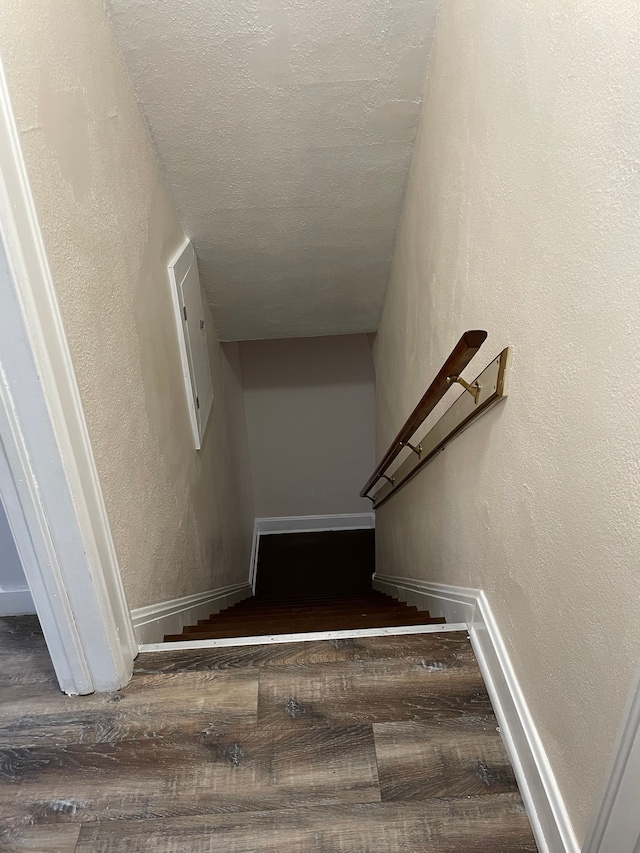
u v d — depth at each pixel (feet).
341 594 14.67
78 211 4.19
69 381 3.80
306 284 9.81
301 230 8.43
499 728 4.37
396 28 5.74
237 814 3.92
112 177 5.08
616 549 2.64
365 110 6.61
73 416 3.87
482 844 3.74
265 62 5.97
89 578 4.22
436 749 4.26
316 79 6.20
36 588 4.19
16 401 3.53
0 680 4.88
